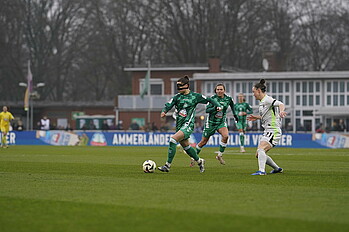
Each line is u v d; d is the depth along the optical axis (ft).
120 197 138.31
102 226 105.29
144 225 105.70
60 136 524.52
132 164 254.06
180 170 217.36
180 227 103.76
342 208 122.11
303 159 297.94
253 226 104.27
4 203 129.90
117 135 513.86
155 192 147.02
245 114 364.99
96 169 223.92
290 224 105.81
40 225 106.52
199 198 136.36
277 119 195.21
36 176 191.52
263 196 139.64
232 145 479.41
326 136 466.29
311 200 132.98
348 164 257.96
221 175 194.70
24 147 462.19
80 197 138.51
